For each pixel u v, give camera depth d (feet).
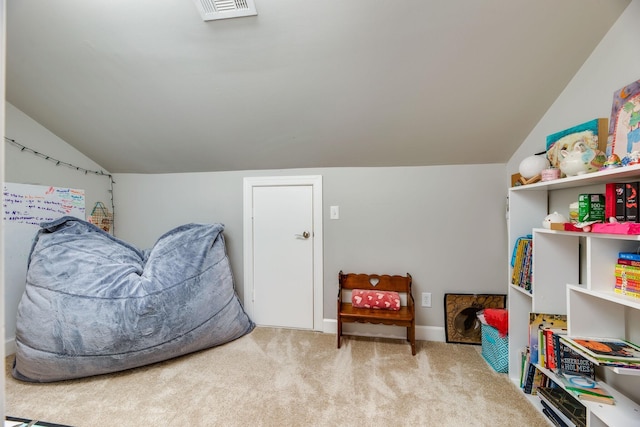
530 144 6.40
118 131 7.45
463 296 7.47
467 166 7.55
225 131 7.17
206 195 8.91
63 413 4.82
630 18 4.05
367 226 7.98
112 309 5.71
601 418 3.69
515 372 5.70
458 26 4.53
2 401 1.60
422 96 5.78
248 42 5.00
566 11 4.22
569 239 4.93
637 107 3.81
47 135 7.51
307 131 6.97
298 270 8.34
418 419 4.67
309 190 8.25
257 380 5.74
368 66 5.26
